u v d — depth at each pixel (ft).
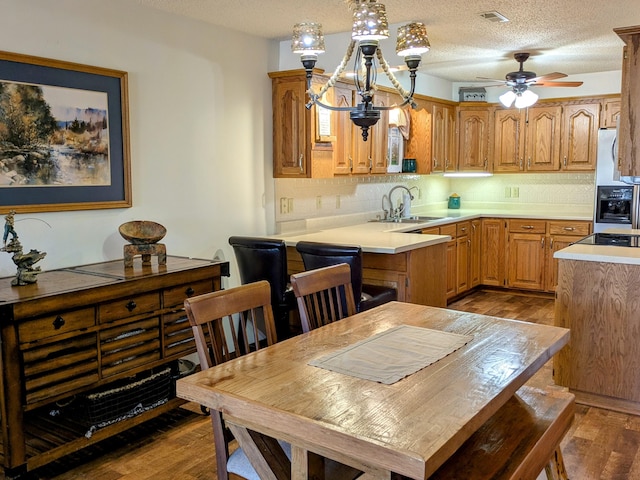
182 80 11.89
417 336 7.11
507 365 6.04
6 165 9.00
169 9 11.25
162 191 11.66
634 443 9.40
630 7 11.23
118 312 8.77
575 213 20.59
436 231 17.71
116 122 10.59
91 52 10.17
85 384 8.38
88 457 9.04
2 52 8.80
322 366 6.03
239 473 6.15
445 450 4.35
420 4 10.95
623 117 10.91
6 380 7.45
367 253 13.08
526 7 11.21
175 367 10.73
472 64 17.65
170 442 9.53
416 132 18.71
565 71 19.06
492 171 21.31
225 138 12.98
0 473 7.73
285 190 14.79
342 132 14.78
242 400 5.17
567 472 8.46
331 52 13.66
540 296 20.24
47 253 9.71
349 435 4.49
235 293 6.99
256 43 13.60
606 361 10.73
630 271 10.33
